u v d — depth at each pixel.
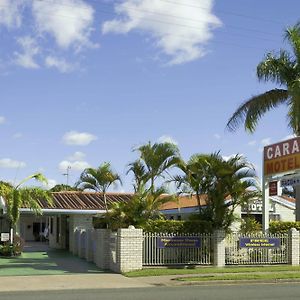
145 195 23.91
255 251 22.62
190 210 33.94
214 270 20.20
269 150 24.16
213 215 23.27
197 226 22.25
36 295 13.99
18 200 26.12
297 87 22.70
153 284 16.75
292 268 21.06
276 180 23.47
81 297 13.48
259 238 22.72
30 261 24.78
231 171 22.94
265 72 24.44
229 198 26.42
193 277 17.91
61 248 33.81
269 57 24.48
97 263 22.72
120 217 22.14
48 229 41.97
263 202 23.78
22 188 26.45
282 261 22.92
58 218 35.12
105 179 29.38
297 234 23.03
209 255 22.05
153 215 24.27
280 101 25.34
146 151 26.77
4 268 21.36
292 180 22.64
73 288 15.68
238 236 22.53
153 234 21.25
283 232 23.91
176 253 21.53
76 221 30.45
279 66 24.25
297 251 22.97
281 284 17.02
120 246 20.20
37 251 31.94
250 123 25.56
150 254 21.16
